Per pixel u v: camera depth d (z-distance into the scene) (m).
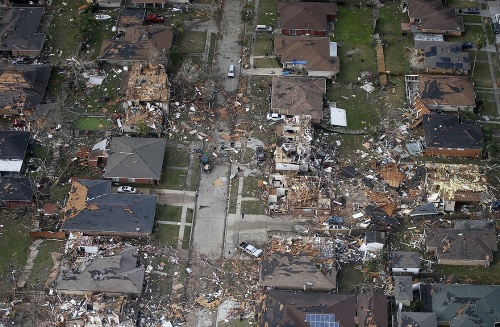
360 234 131.75
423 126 147.00
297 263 125.62
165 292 124.38
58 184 138.50
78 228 129.38
